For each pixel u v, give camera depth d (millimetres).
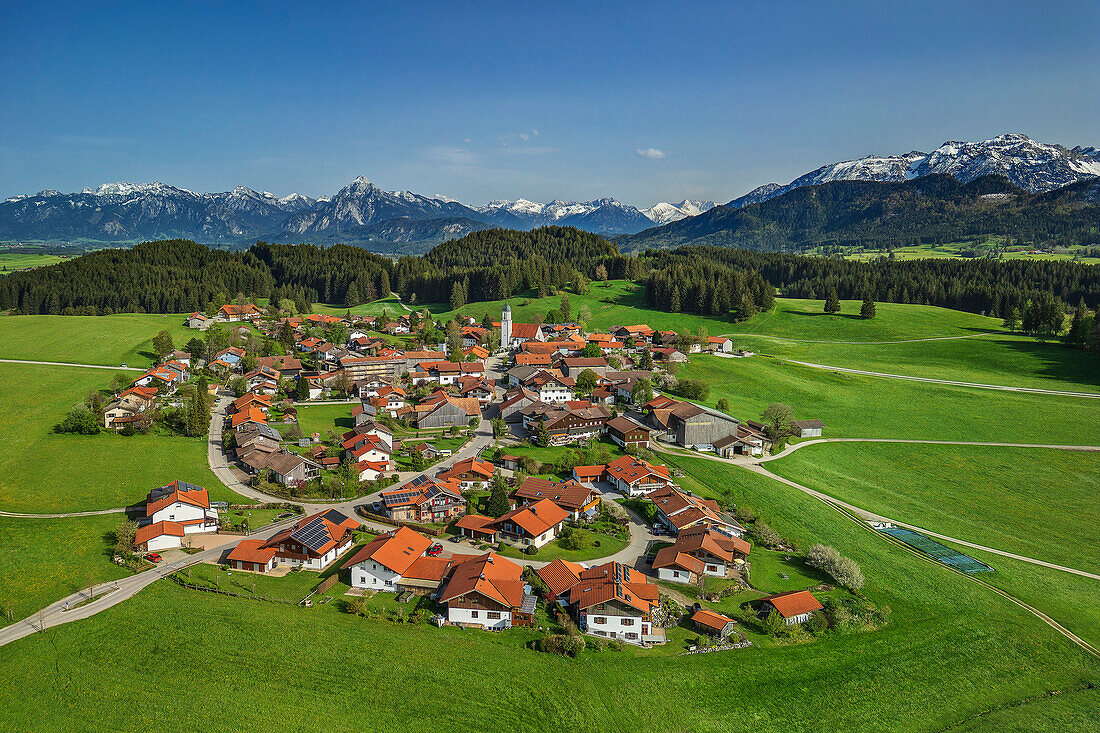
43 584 68250
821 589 78188
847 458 131375
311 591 70125
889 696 59719
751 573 80812
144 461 106062
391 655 58250
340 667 56062
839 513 102562
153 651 56938
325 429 129500
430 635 62500
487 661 58500
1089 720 58406
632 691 56562
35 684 52531
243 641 58750
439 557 78625
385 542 75375
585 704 53938
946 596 78812
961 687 61906
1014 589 82188
